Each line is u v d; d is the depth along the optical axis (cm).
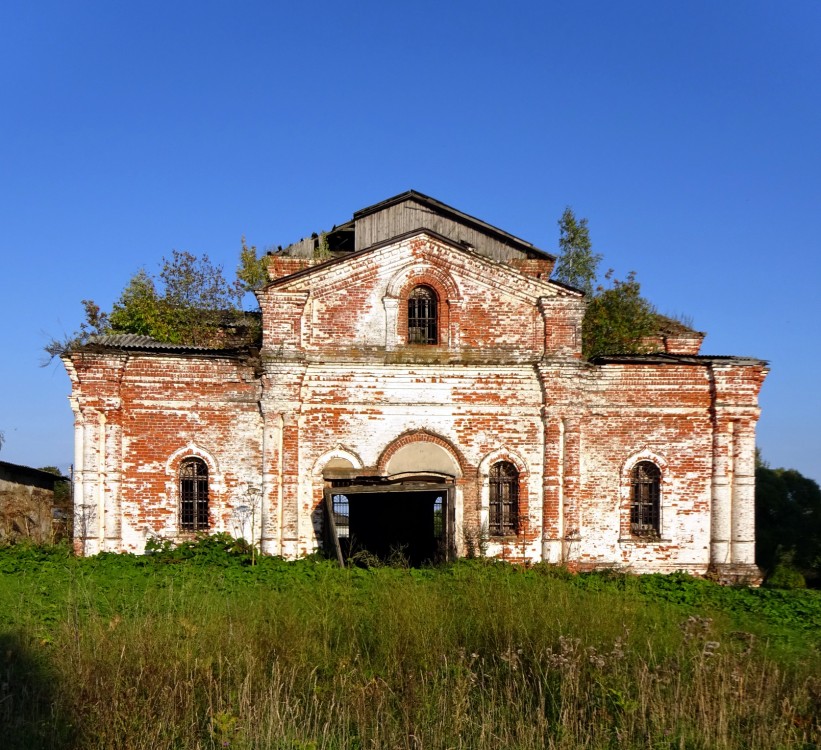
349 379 2316
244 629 1266
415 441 2320
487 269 2348
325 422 2306
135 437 2284
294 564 2122
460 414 2333
